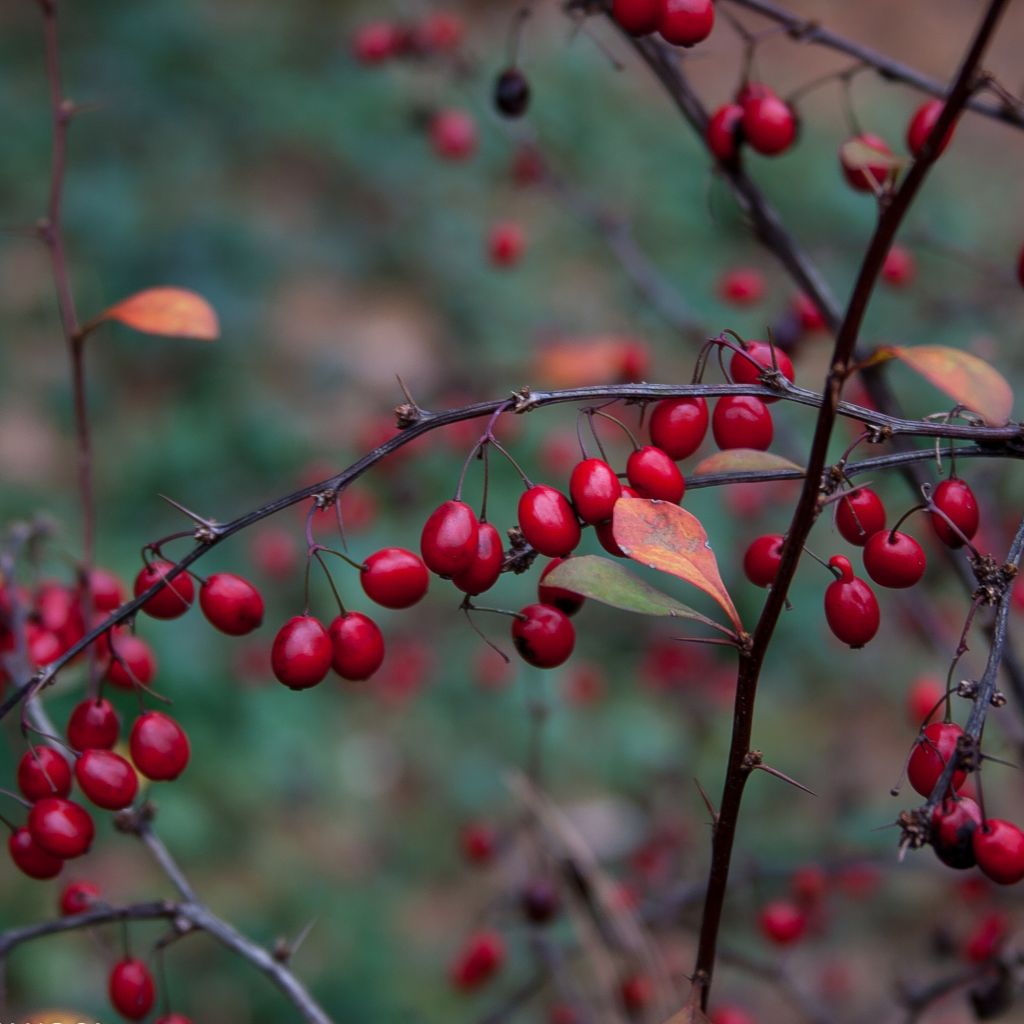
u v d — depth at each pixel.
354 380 6.66
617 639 5.54
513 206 7.68
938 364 1.36
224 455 5.95
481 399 4.86
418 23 3.99
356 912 4.64
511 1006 3.02
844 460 1.57
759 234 2.46
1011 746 2.76
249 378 6.50
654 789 4.80
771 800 4.89
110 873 4.41
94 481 5.99
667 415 1.67
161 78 8.18
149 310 1.99
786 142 2.36
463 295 7.12
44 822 1.69
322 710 5.32
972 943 2.90
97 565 4.74
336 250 7.44
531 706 3.26
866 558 1.58
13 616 2.21
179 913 1.99
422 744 5.38
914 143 2.29
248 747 4.83
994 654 1.47
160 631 4.82
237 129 7.96
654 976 2.78
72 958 3.99
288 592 5.10
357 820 5.08
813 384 4.46
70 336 2.27
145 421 6.43
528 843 3.67
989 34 1.22
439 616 5.57
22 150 7.56
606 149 7.80
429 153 7.88
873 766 5.27
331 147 7.96
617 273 6.48
